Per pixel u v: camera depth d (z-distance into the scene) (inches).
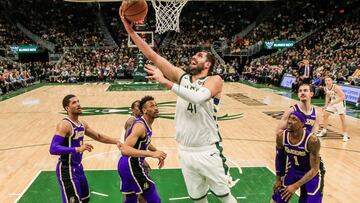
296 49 999.0
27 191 207.9
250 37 1186.6
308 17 1215.6
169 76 120.1
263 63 985.5
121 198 197.6
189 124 121.4
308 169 146.6
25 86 808.9
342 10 1125.1
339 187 217.0
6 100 593.3
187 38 1196.5
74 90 733.9
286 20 1219.2
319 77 615.8
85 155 279.0
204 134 121.2
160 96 624.1
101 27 1272.1
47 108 509.7
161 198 197.5
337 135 348.5
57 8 1290.6
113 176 232.1
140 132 150.3
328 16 1157.1
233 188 211.5
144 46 118.5
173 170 242.1
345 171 246.1
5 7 1218.6
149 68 104.0
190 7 1332.4
